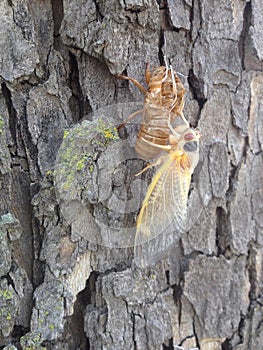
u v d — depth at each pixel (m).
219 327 0.12
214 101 0.12
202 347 0.12
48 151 0.10
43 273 0.11
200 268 0.12
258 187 0.13
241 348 0.13
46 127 0.10
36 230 0.11
